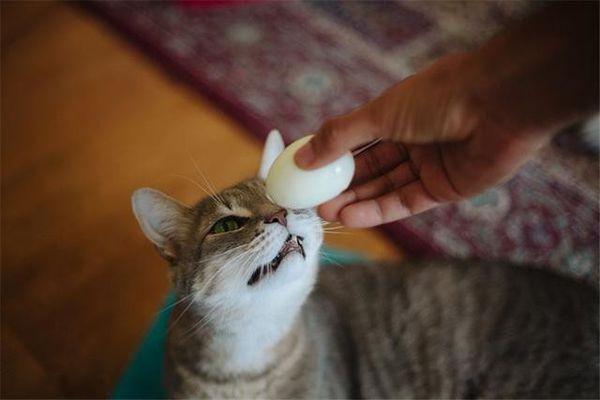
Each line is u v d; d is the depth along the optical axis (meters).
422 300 0.46
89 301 0.60
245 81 0.77
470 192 0.34
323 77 0.77
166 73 0.78
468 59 0.26
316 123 0.73
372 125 0.29
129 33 0.81
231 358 0.39
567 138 0.69
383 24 0.82
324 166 0.29
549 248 0.64
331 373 0.43
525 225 0.65
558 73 0.24
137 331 0.59
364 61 0.78
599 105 0.24
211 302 0.36
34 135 0.72
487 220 0.65
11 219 0.66
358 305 0.47
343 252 0.55
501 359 0.44
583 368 0.42
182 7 0.83
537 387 0.43
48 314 0.59
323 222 0.47
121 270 0.63
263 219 0.35
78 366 0.56
